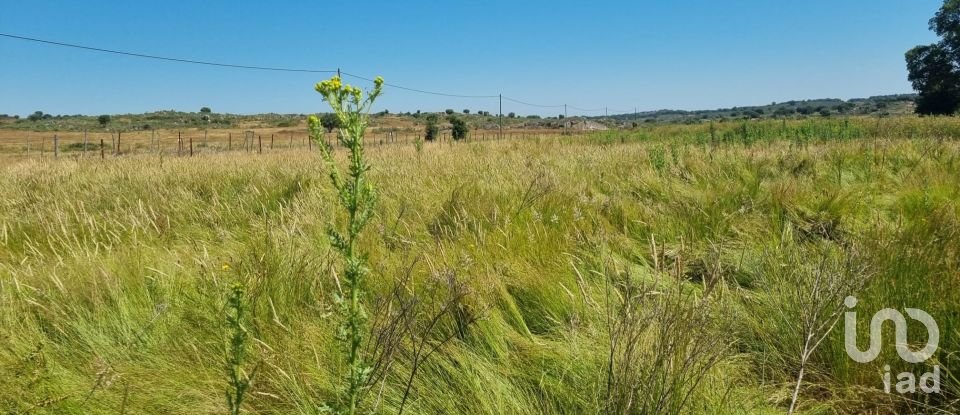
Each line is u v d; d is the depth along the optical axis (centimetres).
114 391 208
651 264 399
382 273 316
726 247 409
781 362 257
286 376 211
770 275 326
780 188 563
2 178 823
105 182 719
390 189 586
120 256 352
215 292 283
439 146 1575
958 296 250
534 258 361
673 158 904
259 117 10788
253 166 878
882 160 803
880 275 271
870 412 224
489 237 389
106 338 247
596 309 275
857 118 3359
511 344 262
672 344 199
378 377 196
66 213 478
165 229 454
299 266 322
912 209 498
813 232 444
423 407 212
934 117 2873
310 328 252
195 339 244
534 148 1498
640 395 192
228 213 518
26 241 416
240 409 199
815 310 231
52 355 229
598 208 513
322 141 159
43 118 10162
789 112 10806
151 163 1059
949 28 4628
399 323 238
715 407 200
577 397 216
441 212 482
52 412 194
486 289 297
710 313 252
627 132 3656
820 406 222
